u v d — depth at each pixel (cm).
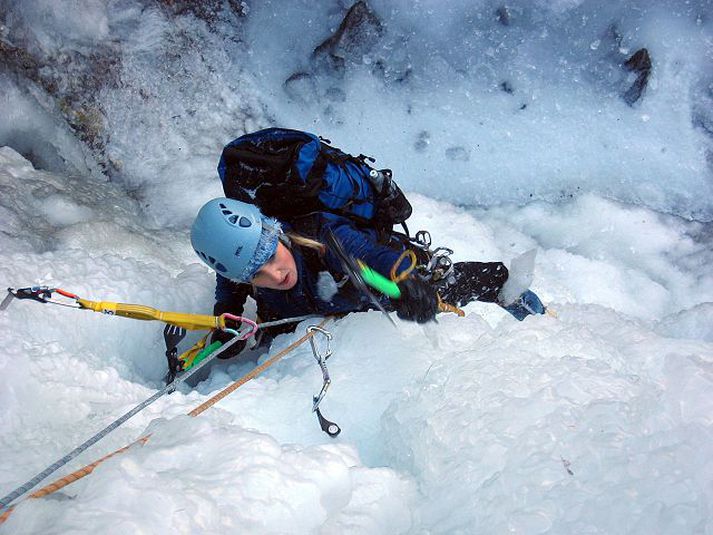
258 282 277
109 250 400
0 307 250
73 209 437
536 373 254
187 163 514
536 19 549
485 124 540
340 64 549
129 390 283
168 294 343
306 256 280
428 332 279
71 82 509
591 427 227
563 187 528
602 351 277
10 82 489
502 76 547
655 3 545
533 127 539
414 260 268
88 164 506
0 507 181
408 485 233
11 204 414
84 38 514
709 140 536
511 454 225
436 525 219
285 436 267
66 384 268
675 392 247
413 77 548
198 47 546
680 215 521
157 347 335
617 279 475
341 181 288
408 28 548
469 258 459
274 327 327
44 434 248
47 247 388
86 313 312
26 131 491
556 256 482
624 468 213
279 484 199
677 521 200
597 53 546
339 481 209
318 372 287
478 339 288
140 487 185
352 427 270
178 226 481
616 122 540
